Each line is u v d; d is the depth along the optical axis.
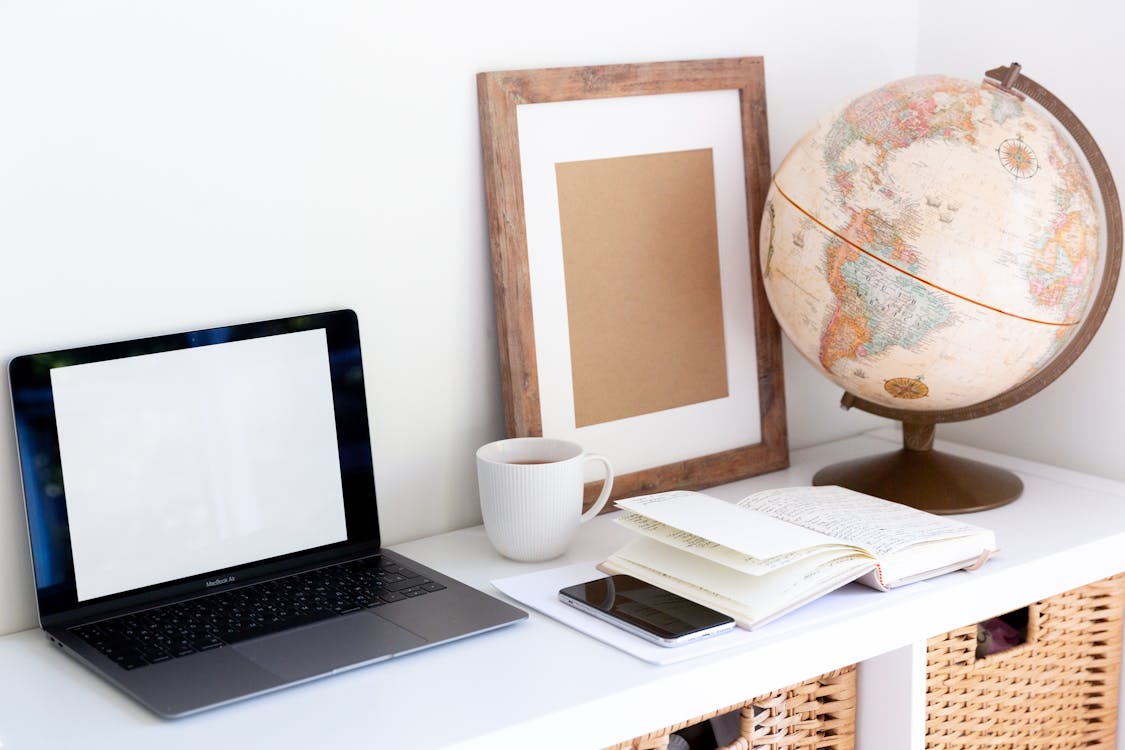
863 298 1.12
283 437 1.07
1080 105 1.34
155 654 0.91
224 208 1.06
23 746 0.79
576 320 1.24
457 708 0.83
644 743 0.92
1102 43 1.30
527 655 0.92
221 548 1.04
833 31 1.44
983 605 1.07
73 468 0.97
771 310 1.37
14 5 0.94
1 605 1.00
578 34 1.24
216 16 1.03
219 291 1.07
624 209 1.26
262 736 0.80
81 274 1.00
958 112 1.13
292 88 1.08
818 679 1.07
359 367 1.12
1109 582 1.24
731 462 1.35
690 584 1.01
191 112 1.03
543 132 1.20
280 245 1.10
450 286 1.20
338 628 0.95
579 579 1.07
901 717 1.06
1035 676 1.21
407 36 1.13
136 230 1.02
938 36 1.49
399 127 1.14
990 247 1.09
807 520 1.09
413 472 1.21
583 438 1.25
